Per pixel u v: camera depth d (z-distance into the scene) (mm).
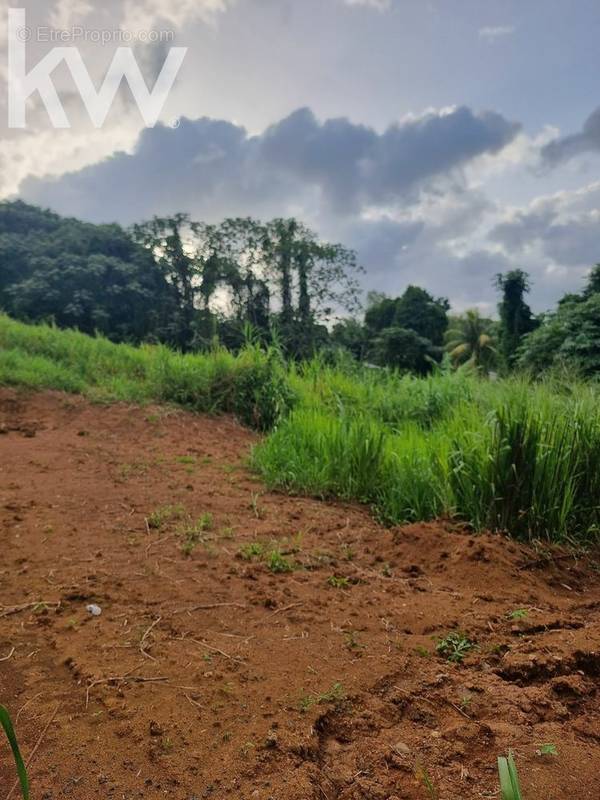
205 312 31281
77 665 2576
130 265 33219
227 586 3510
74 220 40125
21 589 3275
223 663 2668
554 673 2742
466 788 1973
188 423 8078
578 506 4844
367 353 33000
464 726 2291
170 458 6469
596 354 17766
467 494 4793
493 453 4676
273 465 6039
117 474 5656
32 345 10578
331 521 4898
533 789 1959
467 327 35719
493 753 2152
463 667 2773
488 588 3680
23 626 2898
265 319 30781
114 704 2324
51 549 3846
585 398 5293
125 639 2826
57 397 8281
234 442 7664
